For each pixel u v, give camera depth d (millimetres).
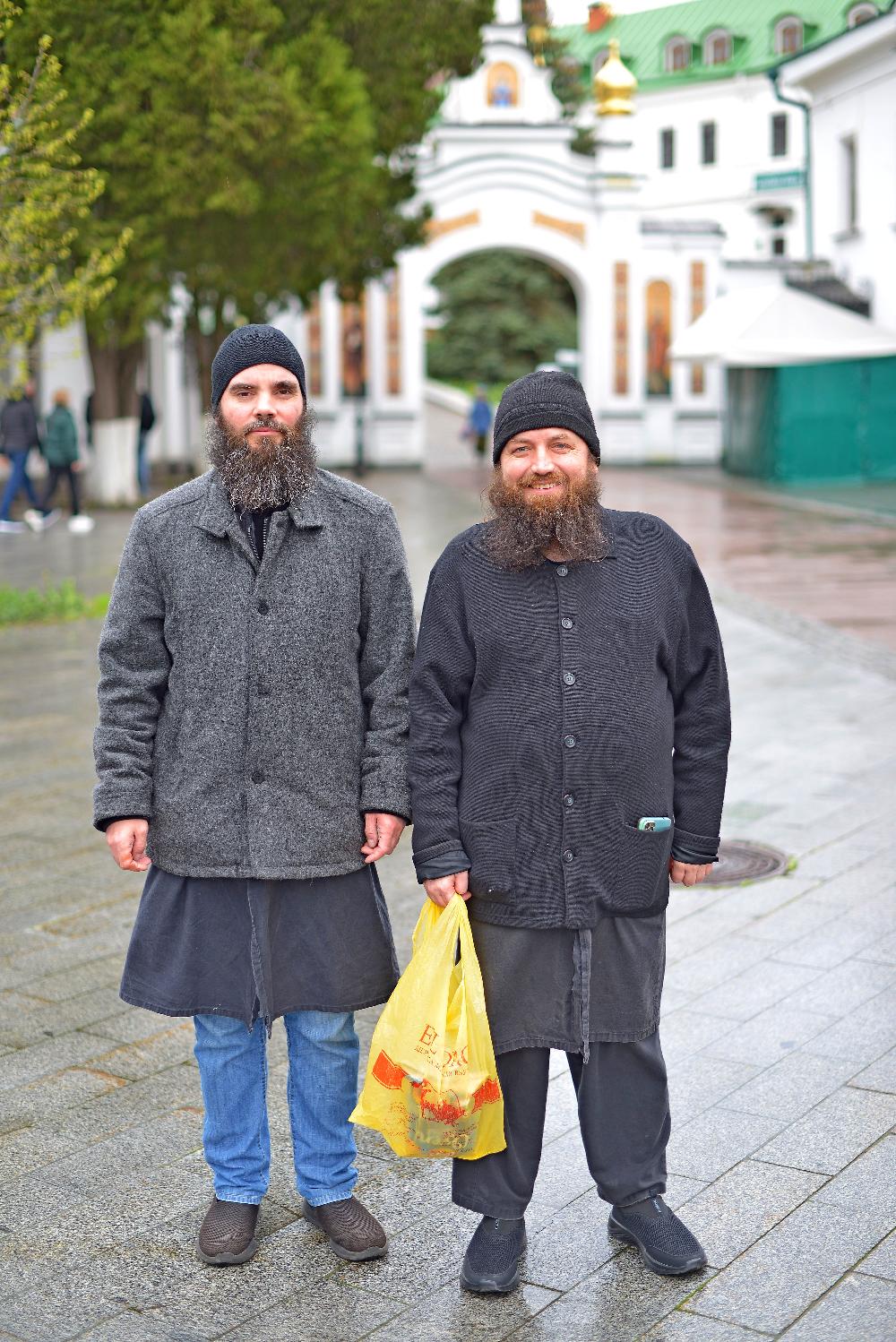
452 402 48625
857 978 4723
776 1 62875
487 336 51969
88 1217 3385
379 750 3164
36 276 10789
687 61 63281
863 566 15805
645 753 3041
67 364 27078
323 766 3127
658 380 34406
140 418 22875
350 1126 3307
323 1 16188
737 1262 3145
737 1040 4273
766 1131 3717
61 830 6441
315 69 15164
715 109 61562
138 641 3162
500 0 36688
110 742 3137
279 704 3090
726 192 61562
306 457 3133
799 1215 3322
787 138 60312
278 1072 4113
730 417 30078
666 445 34688
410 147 24969
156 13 14008
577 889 3010
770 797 6938
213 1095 3242
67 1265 3186
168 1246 3262
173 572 3125
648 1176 3158
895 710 8844
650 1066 3143
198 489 3176
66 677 9812
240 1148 3252
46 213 10117
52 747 7914
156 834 3158
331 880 3172
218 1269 3174
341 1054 3254
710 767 3178
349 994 3195
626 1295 3045
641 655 3043
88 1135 3771
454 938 3012
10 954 5023
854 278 26031
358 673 3205
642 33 65562
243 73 14336
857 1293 3014
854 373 25625
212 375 3180
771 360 25500
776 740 8102
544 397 2994
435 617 3094
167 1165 3621
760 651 10875
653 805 3064
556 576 3041
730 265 31391
